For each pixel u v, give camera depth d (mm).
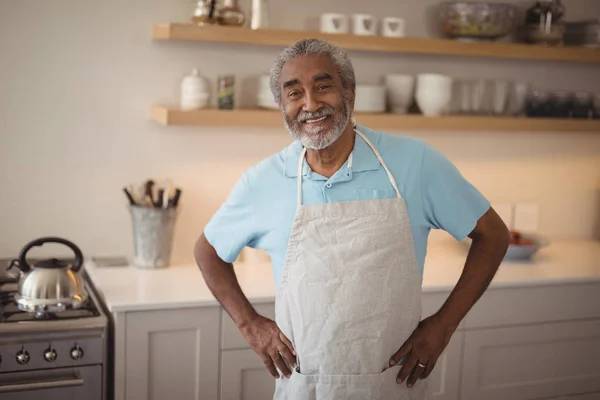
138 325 2580
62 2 2971
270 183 2004
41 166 3039
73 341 2479
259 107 3164
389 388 1877
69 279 2613
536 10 3395
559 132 3768
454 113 3436
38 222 3068
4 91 2953
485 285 1974
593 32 3473
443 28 3338
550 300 3107
